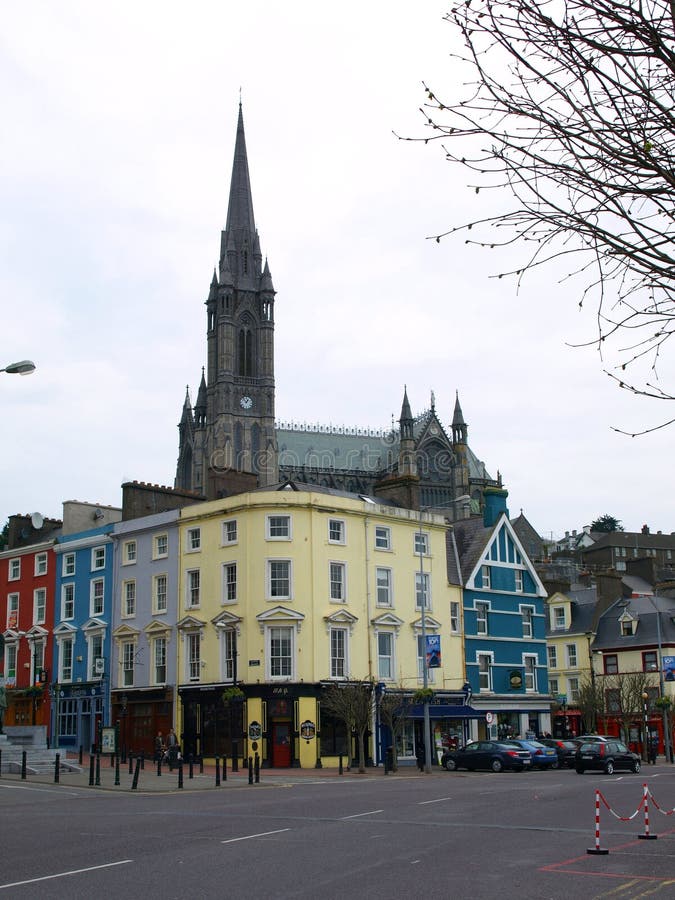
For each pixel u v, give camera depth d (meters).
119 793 33.81
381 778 43.84
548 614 83.62
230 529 56.03
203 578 56.75
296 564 54.28
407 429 143.62
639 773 47.41
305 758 51.53
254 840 19.66
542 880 14.97
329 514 56.06
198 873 15.66
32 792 33.75
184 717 55.53
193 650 56.59
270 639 53.31
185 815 25.14
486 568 66.00
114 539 62.84
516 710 63.72
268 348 154.62
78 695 62.22
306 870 15.93
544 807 27.02
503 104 8.13
